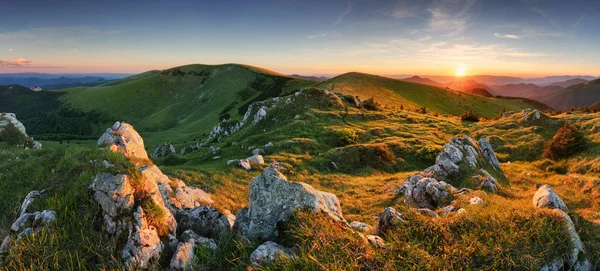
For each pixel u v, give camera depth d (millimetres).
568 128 38656
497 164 32750
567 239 7680
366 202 24297
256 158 38469
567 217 8695
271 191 8906
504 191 21297
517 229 8109
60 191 8461
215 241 8383
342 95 89000
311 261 6320
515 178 29109
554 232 7812
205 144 93062
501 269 6887
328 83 167625
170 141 159375
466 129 59156
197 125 194250
